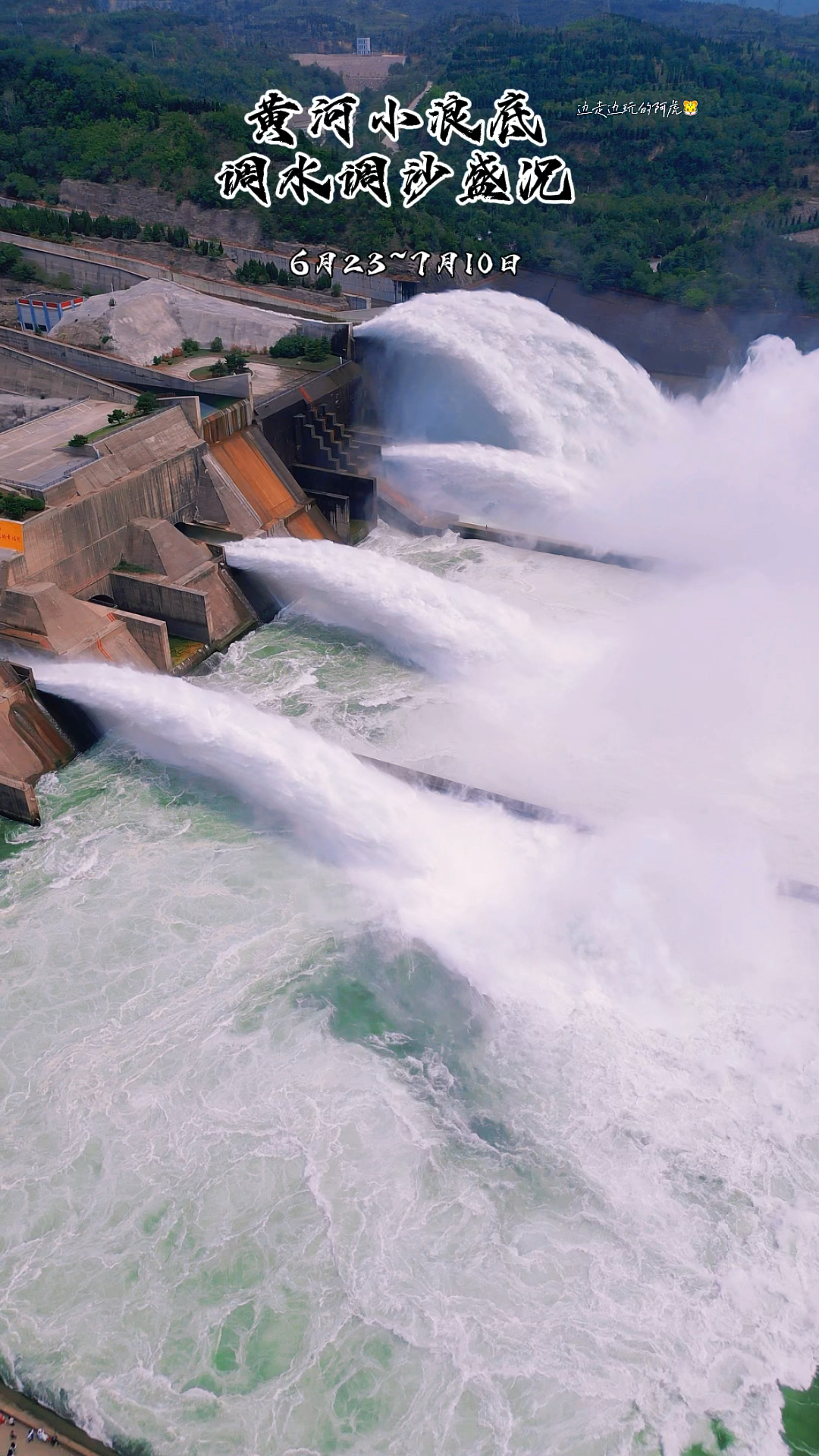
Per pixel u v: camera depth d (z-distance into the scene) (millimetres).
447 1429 34562
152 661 70250
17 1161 42031
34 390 91625
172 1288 38250
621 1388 35656
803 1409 35312
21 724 62531
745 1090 44750
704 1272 38812
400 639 75812
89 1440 34375
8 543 67250
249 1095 44594
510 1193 41250
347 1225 40031
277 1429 34562
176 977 49656
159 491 78125
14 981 49531
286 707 68562
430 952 50719
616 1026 47344
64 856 56875
